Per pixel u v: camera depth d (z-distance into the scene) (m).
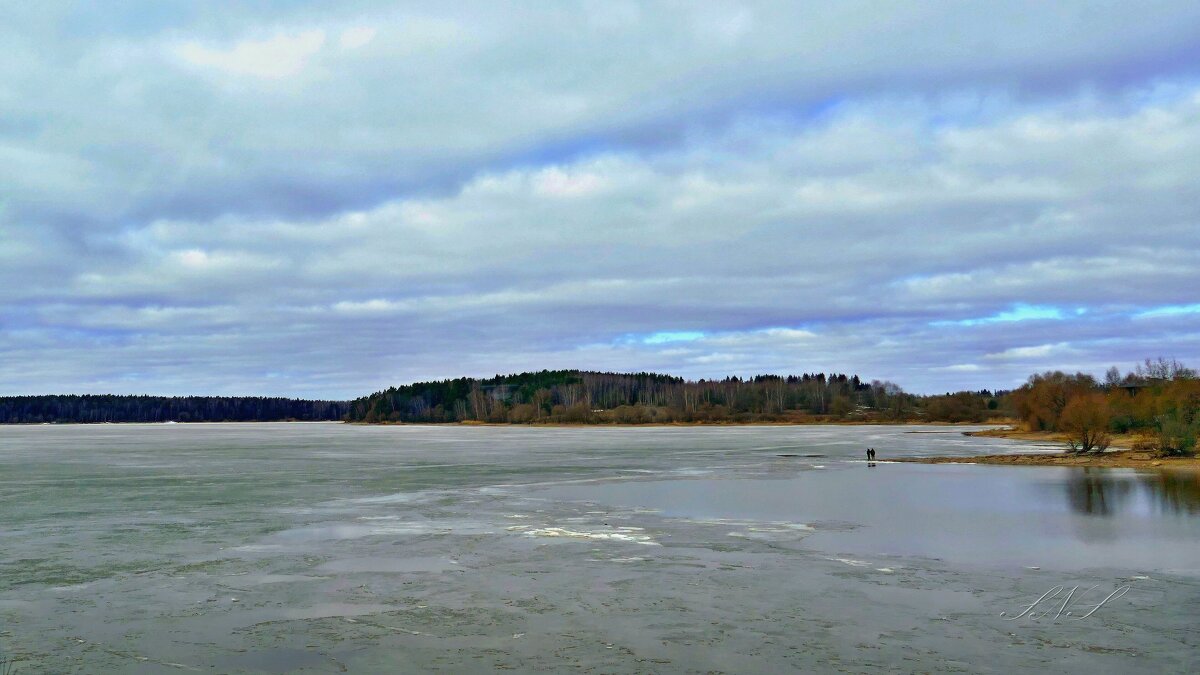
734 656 11.81
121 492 34.22
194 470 47.75
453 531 22.91
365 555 19.36
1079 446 63.09
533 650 12.14
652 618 13.74
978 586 15.80
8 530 23.45
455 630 13.16
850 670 11.20
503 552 19.69
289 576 17.11
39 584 16.48
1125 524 23.33
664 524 24.06
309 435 140.12
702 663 11.52
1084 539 20.88
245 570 17.70
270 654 12.07
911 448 71.25
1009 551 19.34
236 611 14.37
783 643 12.38
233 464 53.56
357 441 103.25
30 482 39.34
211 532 22.91
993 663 11.45
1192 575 16.61
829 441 89.62
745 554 19.25
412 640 12.67
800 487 35.19
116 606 14.76
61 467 51.00
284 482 38.97
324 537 21.95
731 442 89.44
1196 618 13.51
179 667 11.57
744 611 14.15
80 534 22.67
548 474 43.59
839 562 18.20
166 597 15.38
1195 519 24.23
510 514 26.52
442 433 147.88
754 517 25.50
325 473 44.88
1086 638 12.51
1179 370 101.88
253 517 26.00
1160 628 12.98
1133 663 11.41
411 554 19.47
